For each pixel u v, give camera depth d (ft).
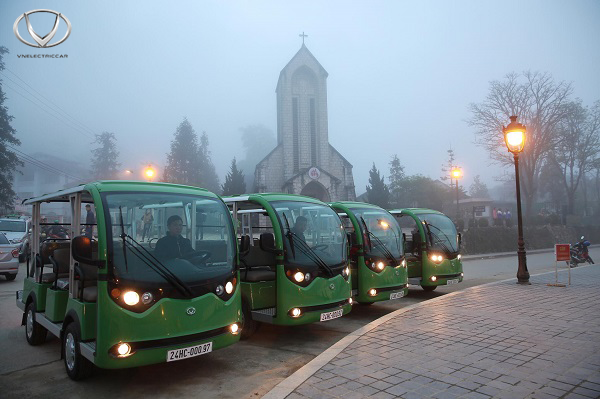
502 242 100.78
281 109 183.32
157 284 16.17
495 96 138.41
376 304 35.78
